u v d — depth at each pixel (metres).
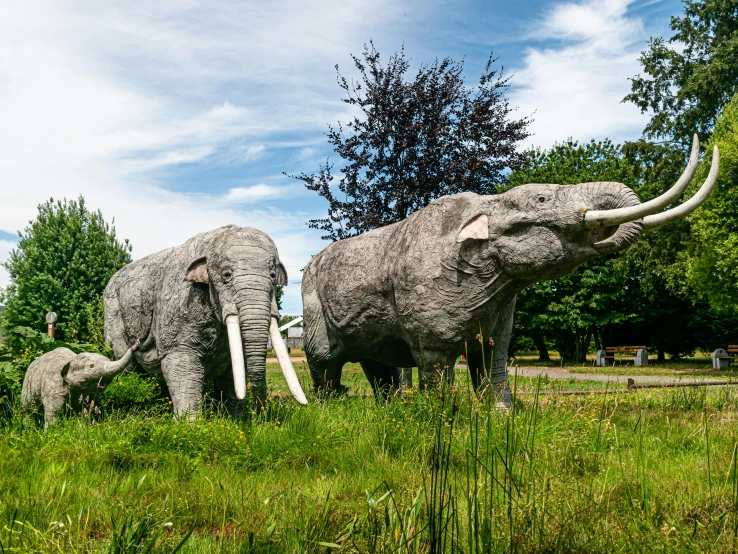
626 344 35.19
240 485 4.74
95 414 7.16
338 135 17.97
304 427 6.23
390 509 3.55
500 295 7.24
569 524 3.19
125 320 8.24
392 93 17.72
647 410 8.23
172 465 5.33
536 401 4.60
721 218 22.95
